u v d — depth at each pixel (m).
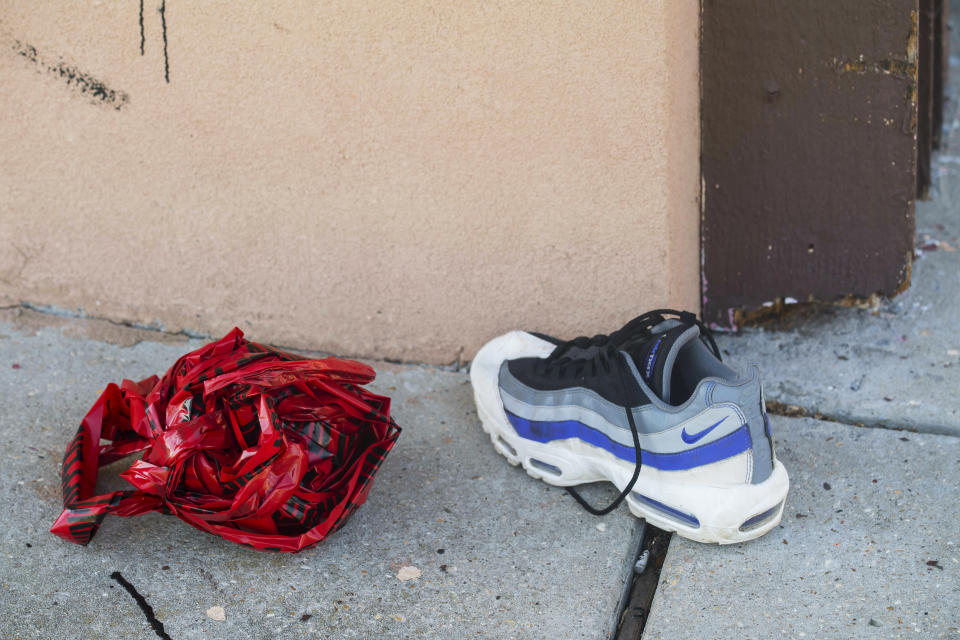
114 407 2.08
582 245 2.30
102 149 2.49
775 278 2.61
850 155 2.45
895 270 2.53
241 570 1.80
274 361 1.92
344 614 1.69
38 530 1.87
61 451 2.12
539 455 2.04
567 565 1.82
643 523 1.96
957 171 3.82
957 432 2.19
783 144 2.47
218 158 2.44
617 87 2.12
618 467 1.93
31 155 2.54
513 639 1.64
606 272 2.31
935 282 2.88
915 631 1.62
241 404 1.85
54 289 2.69
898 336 2.59
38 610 1.67
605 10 2.06
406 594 1.75
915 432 2.21
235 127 2.40
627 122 2.15
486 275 2.41
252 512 1.74
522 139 2.24
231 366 1.88
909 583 1.73
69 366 2.47
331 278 2.52
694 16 2.32
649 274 2.28
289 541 1.79
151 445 1.84
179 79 2.38
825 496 1.99
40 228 2.62
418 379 2.49
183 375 1.94
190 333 2.66
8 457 2.07
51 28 2.38
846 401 2.30
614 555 1.85
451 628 1.66
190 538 1.88
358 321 2.55
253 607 1.71
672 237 2.27
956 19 6.00
